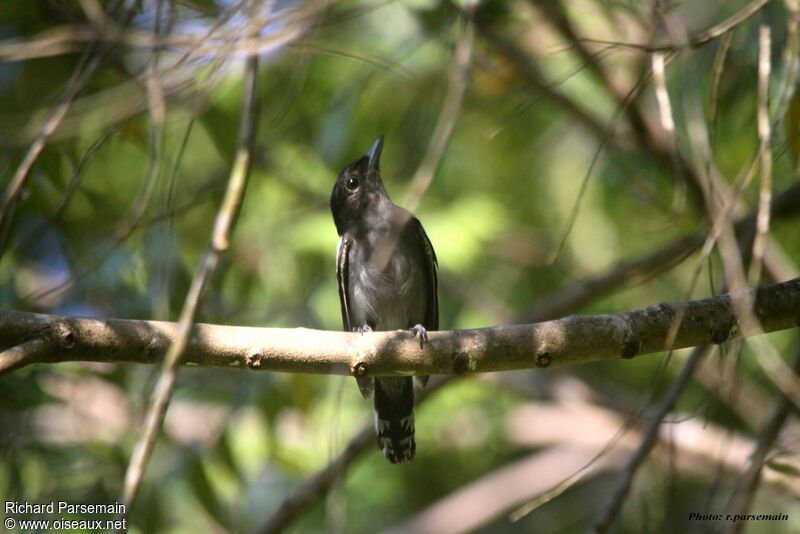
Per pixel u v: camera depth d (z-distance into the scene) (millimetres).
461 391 16281
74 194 11203
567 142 16812
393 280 11562
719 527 9141
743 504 9070
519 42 13531
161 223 11336
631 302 16266
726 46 7340
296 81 9617
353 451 11641
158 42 7316
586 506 16797
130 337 7684
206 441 13234
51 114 7918
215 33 7230
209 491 12430
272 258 14320
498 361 8133
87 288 11477
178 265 11641
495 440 16984
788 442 9648
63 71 11188
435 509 16719
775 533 12875
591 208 16625
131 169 12758
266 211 14836
